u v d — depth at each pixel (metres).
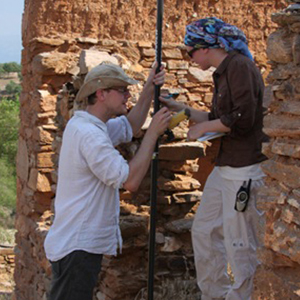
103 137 3.45
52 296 3.56
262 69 7.32
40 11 7.04
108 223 3.54
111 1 7.08
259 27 7.33
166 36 7.09
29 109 7.70
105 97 3.56
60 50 7.10
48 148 7.19
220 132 3.83
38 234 6.66
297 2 2.98
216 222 4.14
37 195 7.25
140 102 4.08
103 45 7.00
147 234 5.04
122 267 5.01
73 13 7.07
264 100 3.09
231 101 3.78
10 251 12.52
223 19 7.25
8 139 26.20
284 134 2.94
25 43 7.70
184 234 5.20
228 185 3.98
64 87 5.95
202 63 3.95
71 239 3.44
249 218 3.92
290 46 2.92
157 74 3.95
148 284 3.85
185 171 5.33
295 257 2.81
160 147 5.13
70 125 3.52
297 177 2.87
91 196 3.47
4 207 21.56
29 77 7.71
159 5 3.91
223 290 4.24
